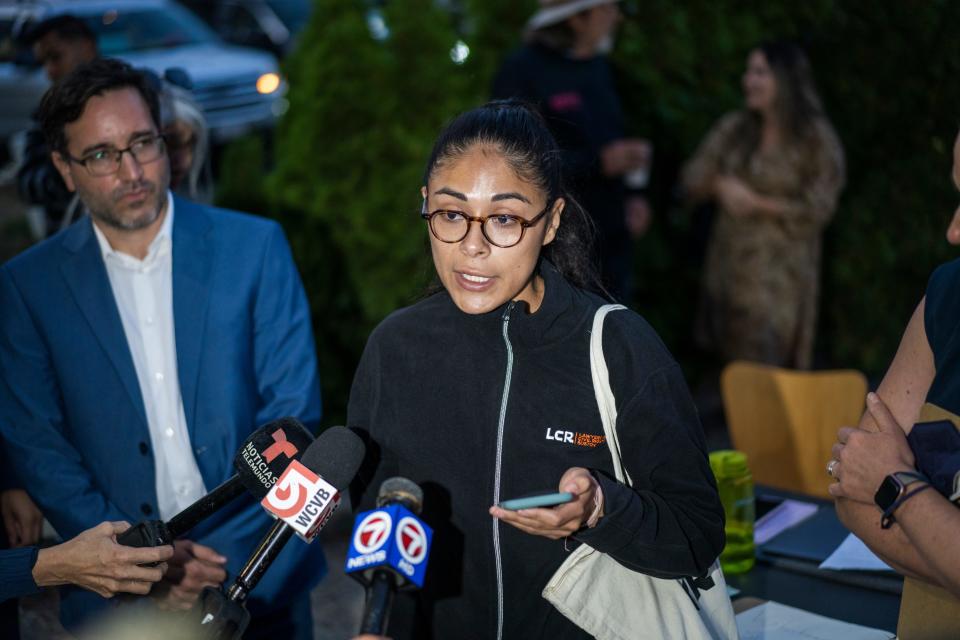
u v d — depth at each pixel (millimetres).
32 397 2289
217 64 10148
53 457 2273
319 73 5195
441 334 1755
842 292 5777
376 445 1803
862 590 2350
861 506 1755
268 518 2381
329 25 5273
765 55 4855
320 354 5066
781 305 5055
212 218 2412
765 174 4926
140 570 1878
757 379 3545
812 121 4871
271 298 2398
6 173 10156
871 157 5555
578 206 1800
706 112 5426
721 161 5055
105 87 2217
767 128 4922
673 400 1636
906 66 5332
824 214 4957
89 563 1883
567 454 1684
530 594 1712
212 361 2316
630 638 1663
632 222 4590
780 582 2408
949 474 1639
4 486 2451
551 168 1625
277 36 12188
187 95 2953
